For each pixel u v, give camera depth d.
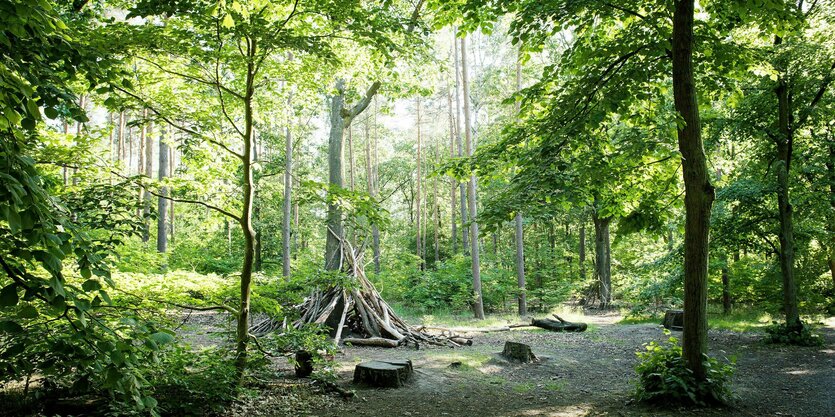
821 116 11.00
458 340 11.45
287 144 18.70
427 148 37.41
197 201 5.57
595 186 6.46
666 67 6.89
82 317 2.20
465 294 19.41
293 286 9.57
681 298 16.22
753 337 11.86
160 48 4.90
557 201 6.00
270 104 6.86
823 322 14.42
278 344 5.97
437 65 11.84
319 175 33.31
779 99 10.83
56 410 4.98
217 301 6.52
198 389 5.25
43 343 3.39
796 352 9.87
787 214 11.05
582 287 22.17
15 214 1.87
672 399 5.98
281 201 22.55
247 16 5.03
